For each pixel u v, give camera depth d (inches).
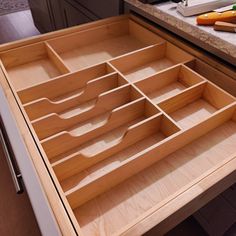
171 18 30.3
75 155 21.9
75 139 25.1
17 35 95.3
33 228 45.8
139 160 22.0
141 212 20.8
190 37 31.5
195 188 18.6
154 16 33.3
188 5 29.2
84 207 21.1
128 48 37.7
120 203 21.3
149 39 37.1
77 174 23.3
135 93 28.2
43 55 35.9
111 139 26.6
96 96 30.4
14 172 30.8
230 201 36.1
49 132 26.3
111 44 38.5
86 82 31.4
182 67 30.6
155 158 23.4
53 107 28.1
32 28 99.0
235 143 25.3
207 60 30.2
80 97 29.3
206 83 28.5
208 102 29.5
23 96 28.2
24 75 33.6
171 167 23.6
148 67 34.4
